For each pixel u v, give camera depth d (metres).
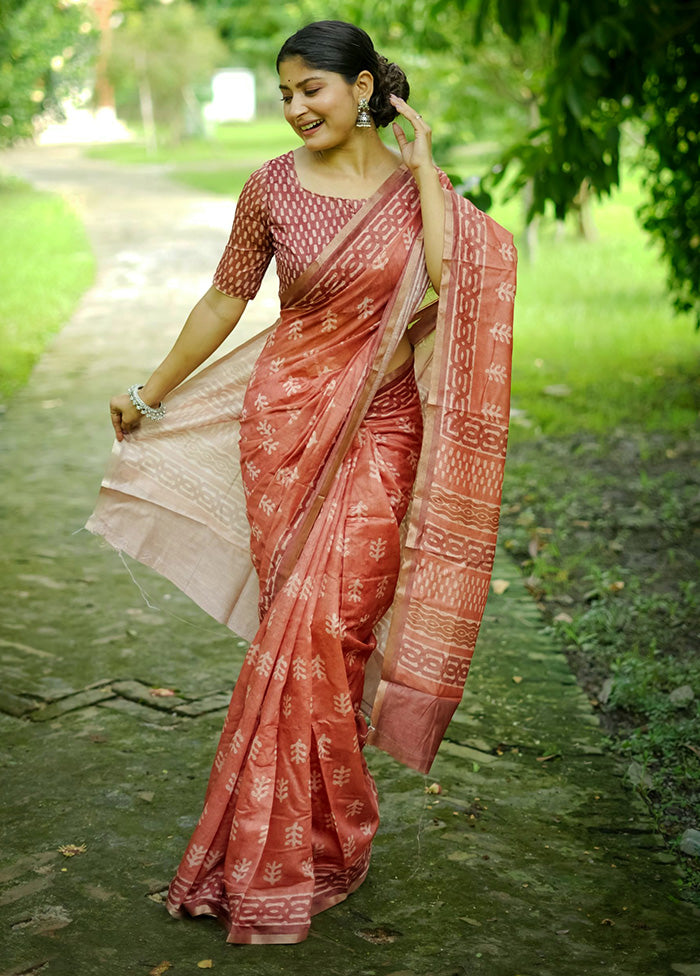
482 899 2.96
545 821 3.35
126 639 4.56
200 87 46.62
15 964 2.67
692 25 6.61
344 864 2.90
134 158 39.44
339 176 2.78
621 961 2.72
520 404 8.10
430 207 2.72
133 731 3.83
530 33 7.43
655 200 8.28
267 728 2.75
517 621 4.84
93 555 5.47
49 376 9.17
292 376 2.83
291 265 2.76
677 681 4.20
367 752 3.72
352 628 2.80
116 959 2.70
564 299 11.95
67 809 3.35
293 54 2.68
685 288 10.84
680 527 5.82
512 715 4.01
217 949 2.75
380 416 2.87
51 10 19.27
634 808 3.42
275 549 2.80
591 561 5.45
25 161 38.12
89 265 14.95
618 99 6.61
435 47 11.60
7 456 7.04
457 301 2.76
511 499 6.30
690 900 2.98
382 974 2.66
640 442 7.19
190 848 2.85
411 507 2.91
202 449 3.16
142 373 9.24
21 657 4.37
